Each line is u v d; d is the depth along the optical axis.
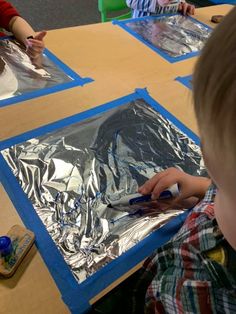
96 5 2.94
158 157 0.74
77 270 0.53
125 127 0.80
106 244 0.57
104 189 0.65
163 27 1.23
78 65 0.98
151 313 0.51
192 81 0.26
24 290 0.50
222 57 0.24
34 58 0.98
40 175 0.65
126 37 1.14
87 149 0.72
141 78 0.97
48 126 0.77
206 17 1.34
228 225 0.33
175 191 0.65
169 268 0.44
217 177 0.28
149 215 0.62
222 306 0.34
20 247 0.53
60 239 0.56
